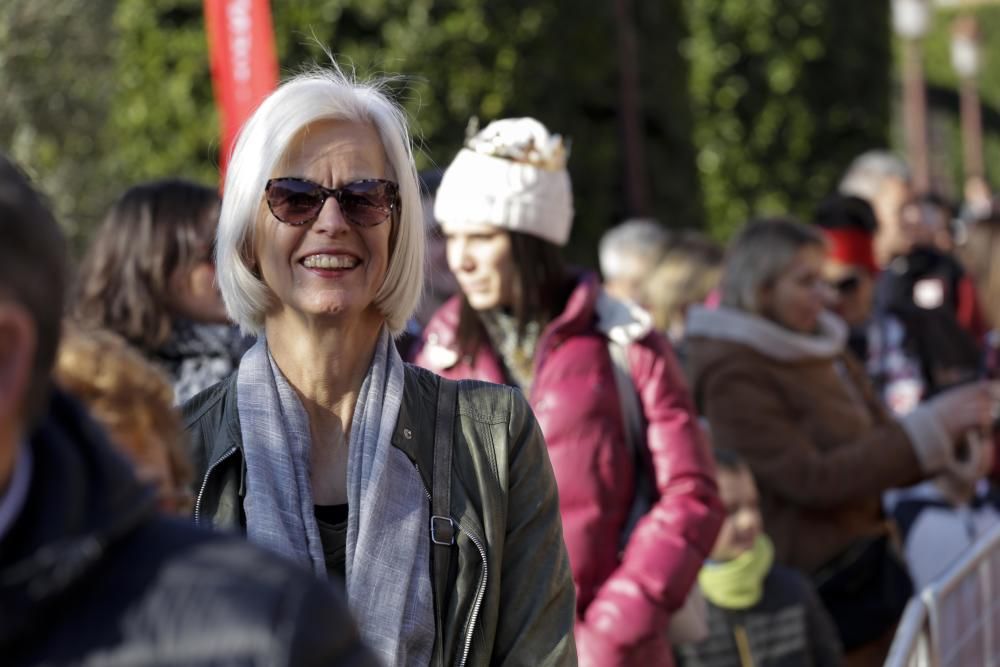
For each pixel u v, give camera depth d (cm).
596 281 465
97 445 165
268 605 158
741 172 1858
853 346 848
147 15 1087
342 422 300
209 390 306
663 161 1666
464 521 292
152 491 169
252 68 636
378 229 296
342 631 163
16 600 153
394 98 337
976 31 3506
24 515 159
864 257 839
